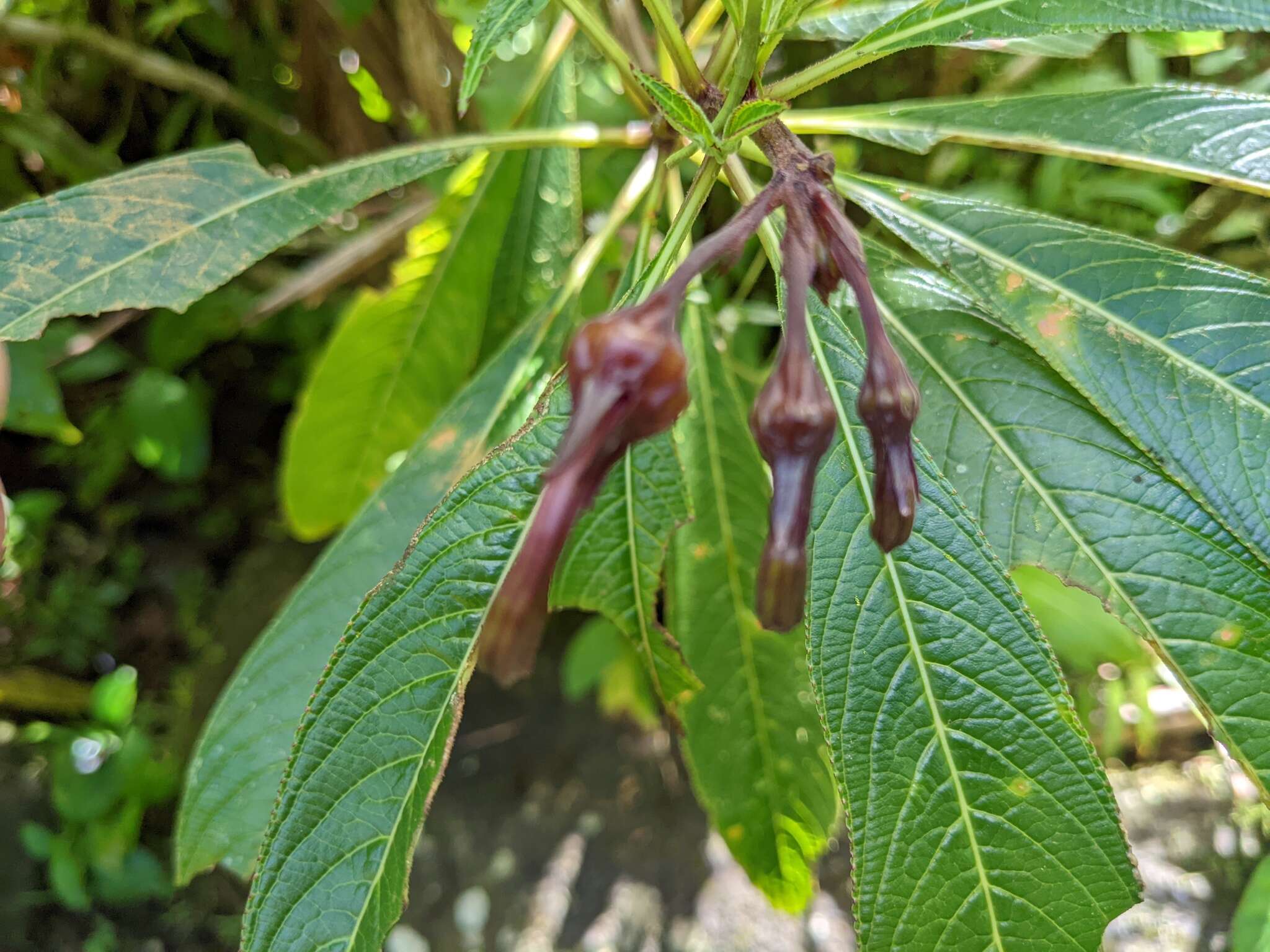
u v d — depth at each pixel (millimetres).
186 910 548
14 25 364
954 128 218
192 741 572
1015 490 197
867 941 171
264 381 602
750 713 312
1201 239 374
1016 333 195
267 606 599
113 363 531
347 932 181
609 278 343
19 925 521
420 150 232
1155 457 182
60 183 427
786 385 105
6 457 593
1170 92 207
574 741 562
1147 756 484
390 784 184
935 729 171
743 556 305
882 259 223
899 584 174
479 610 184
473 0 381
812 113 231
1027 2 173
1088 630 366
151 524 638
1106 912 168
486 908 511
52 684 570
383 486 252
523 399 251
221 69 432
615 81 389
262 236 213
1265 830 446
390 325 329
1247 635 178
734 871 499
